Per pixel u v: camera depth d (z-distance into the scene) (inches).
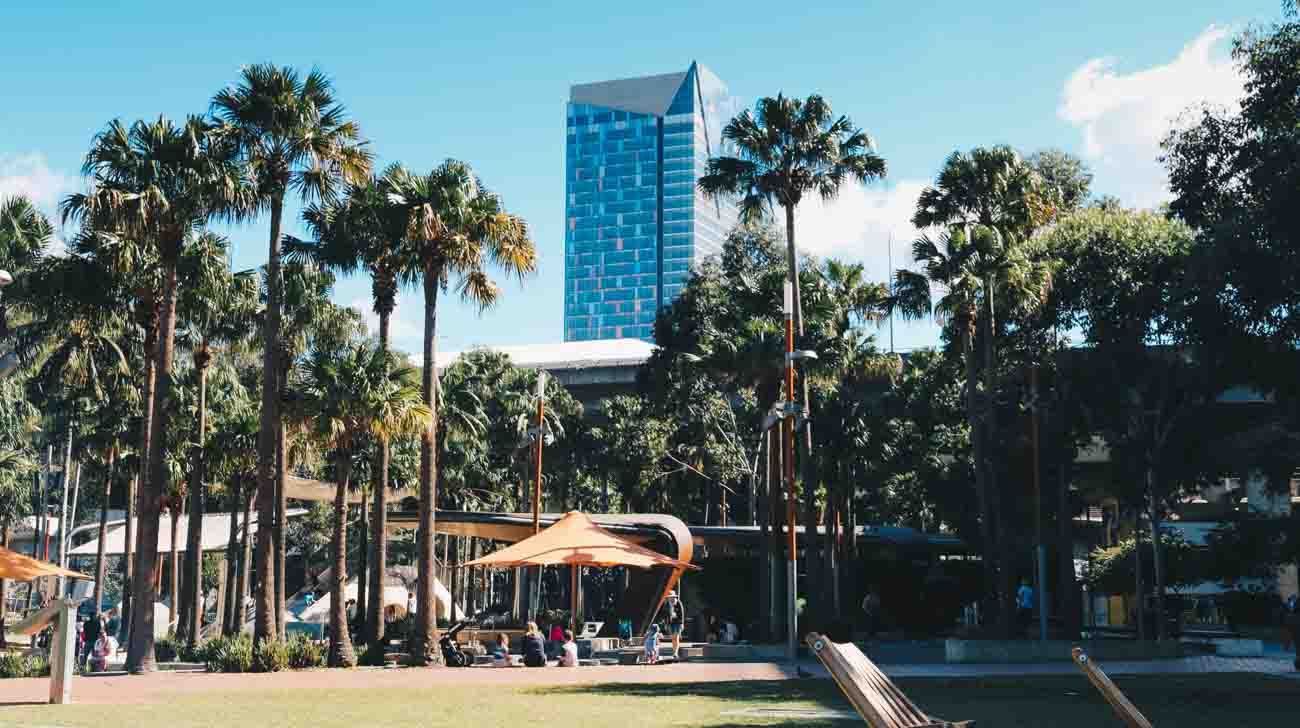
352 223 1369.3
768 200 1750.7
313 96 1290.6
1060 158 2458.2
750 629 1815.9
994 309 1572.3
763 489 1787.6
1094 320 1455.5
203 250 1439.5
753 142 1700.3
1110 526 2422.5
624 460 2623.0
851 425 1984.5
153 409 1272.1
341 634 1282.0
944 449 2210.9
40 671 1243.8
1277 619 1920.5
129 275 1369.3
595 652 1432.1
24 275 1505.9
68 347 1755.7
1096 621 2463.1
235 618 1972.2
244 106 1263.5
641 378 2751.0
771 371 1662.2
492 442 2637.8
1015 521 1621.6
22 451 2743.6
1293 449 1387.8
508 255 1347.2
